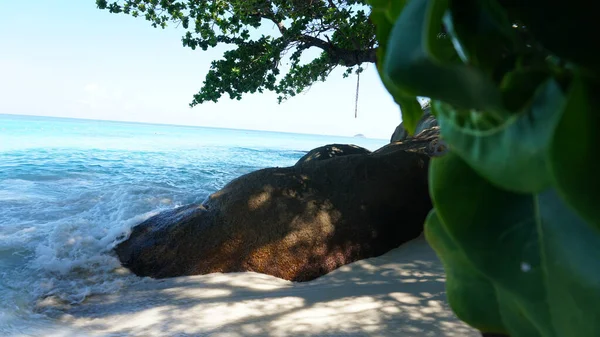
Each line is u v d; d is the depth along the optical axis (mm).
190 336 4535
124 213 9445
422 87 261
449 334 4160
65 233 7262
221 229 6645
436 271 5965
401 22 267
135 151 31938
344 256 6570
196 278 6230
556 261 329
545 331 334
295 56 11055
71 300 5691
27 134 47594
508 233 348
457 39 318
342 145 10742
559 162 240
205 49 11195
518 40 309
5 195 12133
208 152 35188
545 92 260
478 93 264
